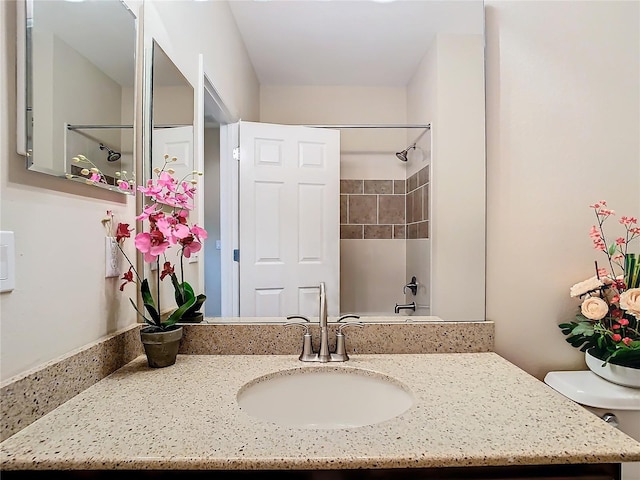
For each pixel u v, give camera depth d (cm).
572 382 115
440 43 132
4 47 68
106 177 99
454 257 130
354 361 113
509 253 128
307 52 135
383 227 133
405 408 94
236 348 121
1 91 67
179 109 129
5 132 68
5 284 68
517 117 128
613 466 69
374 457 63
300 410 106
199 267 130
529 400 85
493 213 129
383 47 134
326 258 133
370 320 128
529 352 127
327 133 135
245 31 134
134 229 116
